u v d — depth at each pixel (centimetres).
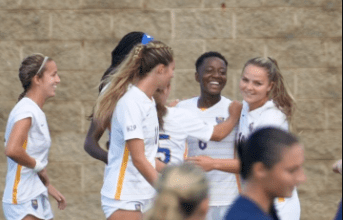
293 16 2136
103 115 1229
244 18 2130
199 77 1540
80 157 2134
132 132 1188
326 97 2144
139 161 1187
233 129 1465
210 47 2125
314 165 2148
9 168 1486
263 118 1335
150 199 1248
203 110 1534
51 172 2128
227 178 1476
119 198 1228
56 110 2123
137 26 2127
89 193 2136
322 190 2148
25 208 1452
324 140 2144
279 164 726
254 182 742
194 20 2123
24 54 2128
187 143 1483
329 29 2141
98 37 2130
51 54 2128
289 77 2141
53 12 2128
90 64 2130
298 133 2136
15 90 2127
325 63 2142
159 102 1309
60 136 2128
